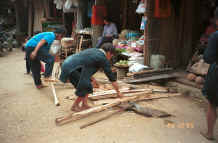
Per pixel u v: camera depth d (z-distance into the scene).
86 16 9.54
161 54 6.12
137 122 3.39
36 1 13.45
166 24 5.97
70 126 3.25
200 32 6.61
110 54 3.48
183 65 6.37
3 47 10.63
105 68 3.34
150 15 5.71
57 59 8.38
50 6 12.84
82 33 8.63
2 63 8.13
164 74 5.61
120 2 9.16
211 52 2.53
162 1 5.58
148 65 6.03
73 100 4.32
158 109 3.94
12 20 16.12
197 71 5.05
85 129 3.16
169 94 4.71
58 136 2.97
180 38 6.20
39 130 3.14
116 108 3.90
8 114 3.66
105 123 3.35
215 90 2.66
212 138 2.92
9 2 15.91
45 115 3.64
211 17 6.49
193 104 4.25
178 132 3.11
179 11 6.00
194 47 6.44
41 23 12.64
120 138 2.93
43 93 4.75
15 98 4.43
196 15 6.30
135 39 7.12
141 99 4.32
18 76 6.21
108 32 7.37
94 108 3.65
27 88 5.09
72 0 8.61
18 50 11.70
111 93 4.38
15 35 13.88
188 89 4.75
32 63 4.88
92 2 8.64
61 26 10.78
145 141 2.86
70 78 3.53
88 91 3.52
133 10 8.58
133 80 5.20
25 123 3.35
